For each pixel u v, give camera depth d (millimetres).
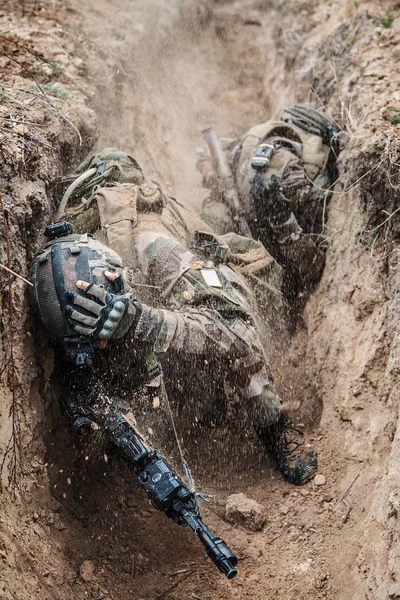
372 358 7129
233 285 7371
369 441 6957
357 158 7938
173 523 6746
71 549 6078
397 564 5383
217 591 6168
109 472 6984
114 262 6383
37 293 6191
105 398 6367
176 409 7715
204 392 7645
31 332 6301
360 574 5910
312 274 9094
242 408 8078
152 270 6875
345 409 7414
